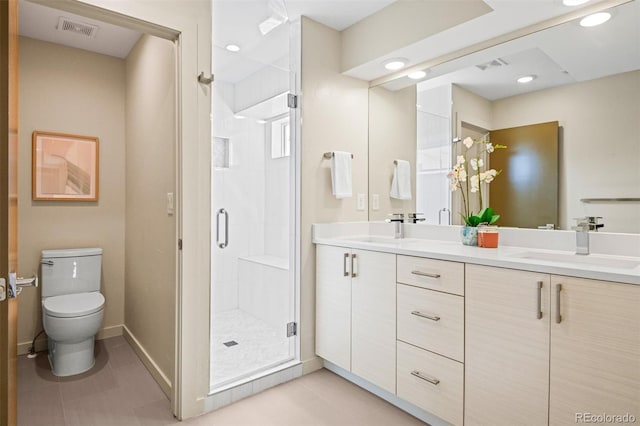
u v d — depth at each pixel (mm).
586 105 1764
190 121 1872
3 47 890
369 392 2162
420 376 1812
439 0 1992
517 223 2004
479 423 1578
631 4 1604
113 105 3074
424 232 2438
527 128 1966
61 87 2848
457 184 2254
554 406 1352
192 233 1889
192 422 1855
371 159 2785
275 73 2584
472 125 2191
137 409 1977
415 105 2498
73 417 1900
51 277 2672
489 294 1539
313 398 2092
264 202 2613
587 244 1680
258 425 1827
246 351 2457
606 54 1693
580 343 1288
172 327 2031
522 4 1693
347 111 2668
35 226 2754
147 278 2516
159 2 1763
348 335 2217
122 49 2947
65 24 2543
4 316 905
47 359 2611
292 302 2430
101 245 3021
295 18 2420
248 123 2512
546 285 1370
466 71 2213
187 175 1866
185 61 1849
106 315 3057
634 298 1170
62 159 2846
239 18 2264
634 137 1627
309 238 2428
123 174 3119
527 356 1424
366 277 2105
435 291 1750
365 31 2430
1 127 891
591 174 1752
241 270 2453
